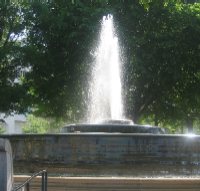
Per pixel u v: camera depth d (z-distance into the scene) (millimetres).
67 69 32656
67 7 31938
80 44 31609
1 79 30031
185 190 8219
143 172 9812
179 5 34219
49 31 32094
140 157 9906
